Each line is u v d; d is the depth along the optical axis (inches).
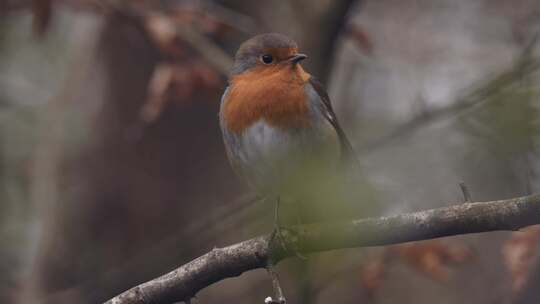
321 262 432.1
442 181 415.5
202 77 445.1
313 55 448.8
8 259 522.6
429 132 438.3
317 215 345.1
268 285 483.8
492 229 271.6
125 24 474.0
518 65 388.5
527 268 368.2
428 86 547.2
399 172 419.2
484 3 540.7
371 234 285.0
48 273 499.2
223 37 486.6
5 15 472.7
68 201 513.3
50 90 586.2
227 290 486.0
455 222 274.1
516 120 343.6
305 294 423.2
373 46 486.0
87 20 568.7
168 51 447.5
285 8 485.7
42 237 501.4
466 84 520.1
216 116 520.1
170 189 515.5
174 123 518.3
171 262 485.4
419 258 419.8
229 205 475.5
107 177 517.0
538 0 490.9
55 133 519.8
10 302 493.0
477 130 359.3
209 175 517.0
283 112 347.3
